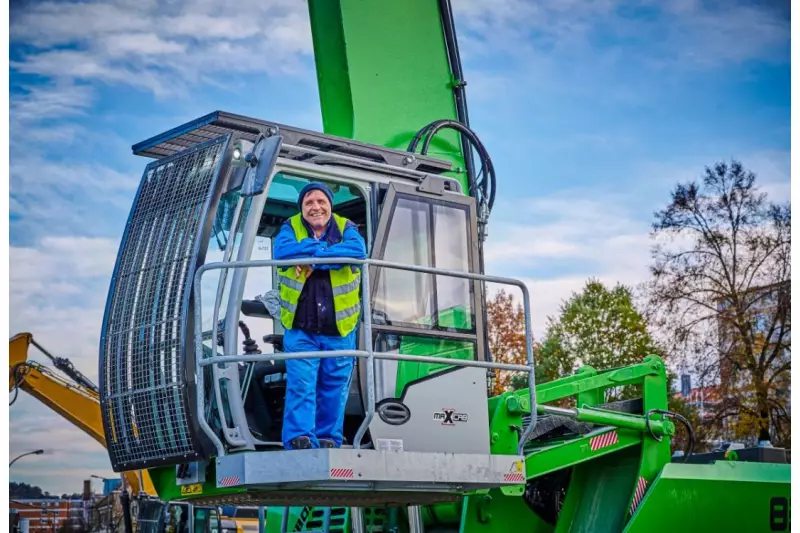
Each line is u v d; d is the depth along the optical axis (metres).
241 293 6.27
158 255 6.62
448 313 6.93
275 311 6.36
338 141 6.90
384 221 6.76
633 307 23.00
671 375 22.53
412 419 6.57
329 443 6.12
